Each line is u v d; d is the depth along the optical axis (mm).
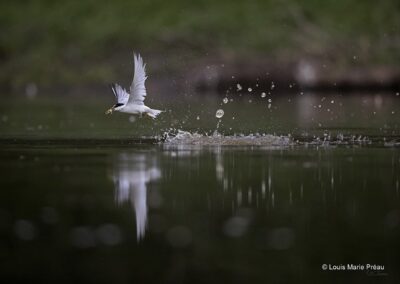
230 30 45250
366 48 41531
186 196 11242
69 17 49875
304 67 39875
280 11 46844
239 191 11547
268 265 8344
